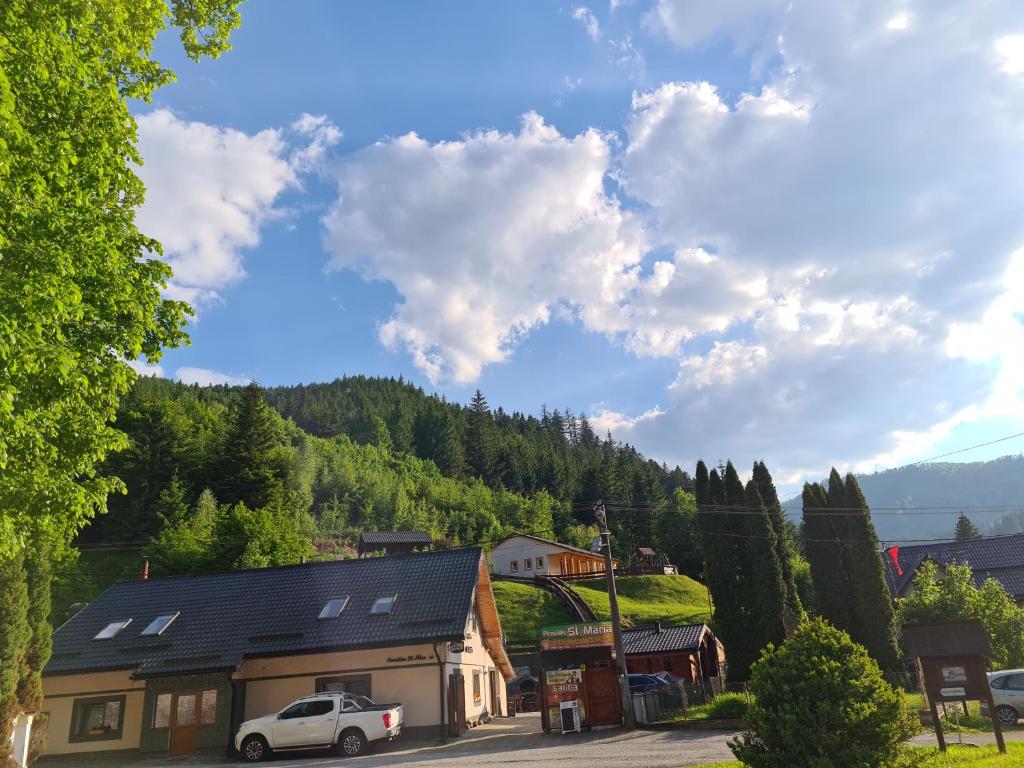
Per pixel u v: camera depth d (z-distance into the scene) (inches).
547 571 3051.2
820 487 1326.3
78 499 468.8
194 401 4480.8
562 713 903.7
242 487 2871.6
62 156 422.3
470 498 4817.9
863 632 1212.5
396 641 941.2
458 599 1015.0
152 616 1101.1
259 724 843.4
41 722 793.6
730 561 1243.2
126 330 498.6
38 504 462.6
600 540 975.6
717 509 1274.6
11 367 361.4
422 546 3427.7
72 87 454.3
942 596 1099.9
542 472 5954.7
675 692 985.5
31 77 429.4
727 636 1216.8
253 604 1093.1
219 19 601.3
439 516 4301.2
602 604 2327.8
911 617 1115.9
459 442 5989.2
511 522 4537.4
